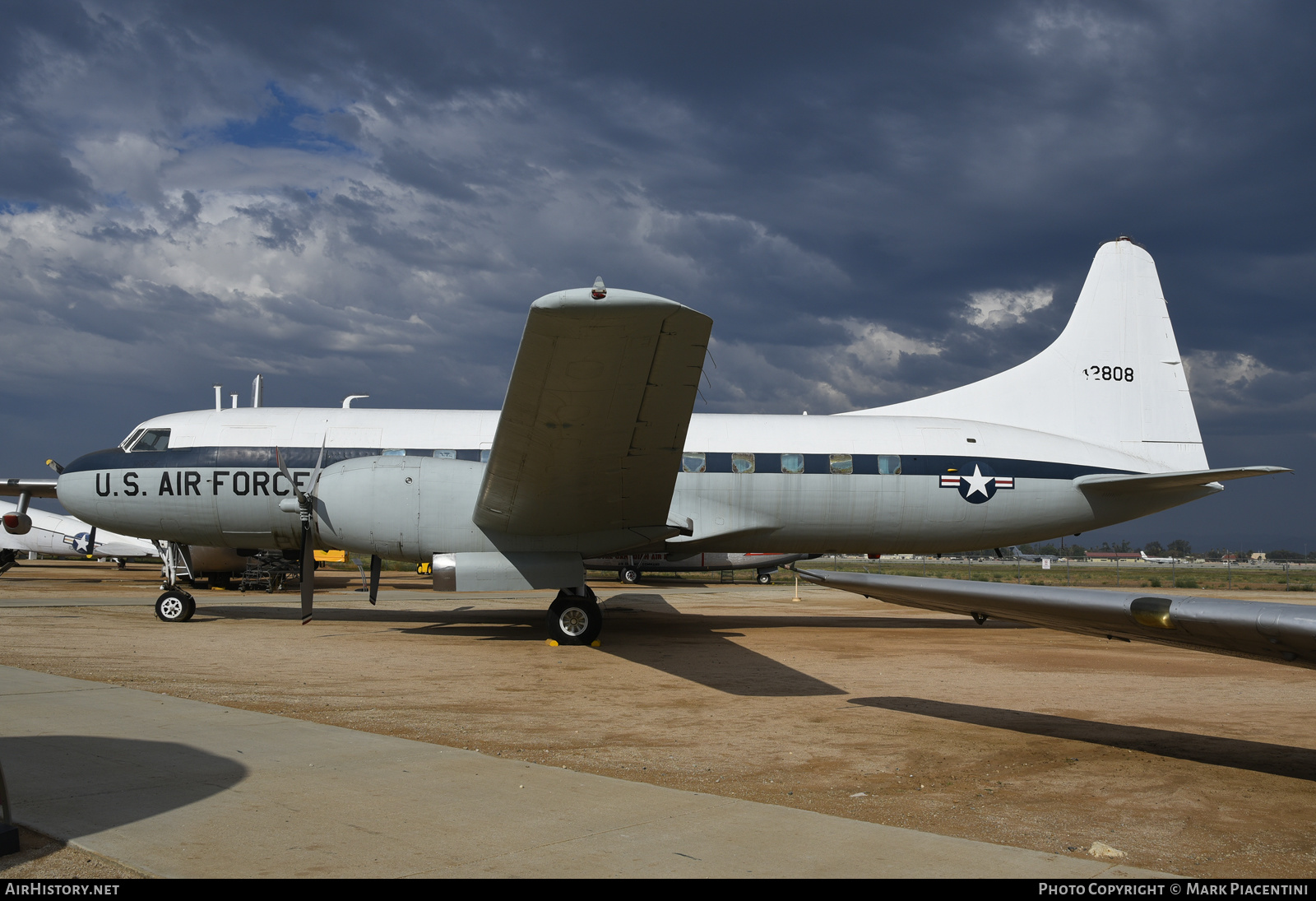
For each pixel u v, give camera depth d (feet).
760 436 50.29
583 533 41.39
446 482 41.42
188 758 18.17
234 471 47.03
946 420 52.95
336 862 12.27
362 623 50.37
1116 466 52.95
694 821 14.56
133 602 59.67
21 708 23.11
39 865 12.01
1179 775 18.95
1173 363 55.72
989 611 19.86
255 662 34.06
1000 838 14.30
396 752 19.17
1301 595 109.29
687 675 33.14
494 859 12.53
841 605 74.18
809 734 22.81
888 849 13.33
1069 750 21.24
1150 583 144.97
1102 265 56.44
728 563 105.09
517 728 22.97
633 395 28.35
